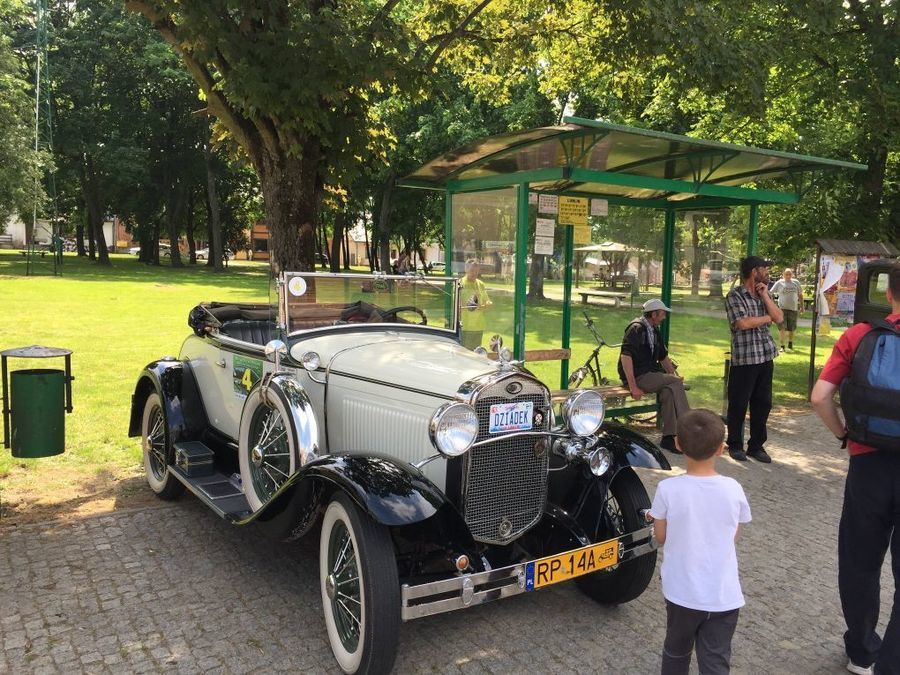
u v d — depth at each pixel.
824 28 8.28
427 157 23.16
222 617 3.74
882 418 2.95
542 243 7.75
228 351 4.92
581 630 3.77
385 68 6.07
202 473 4.80
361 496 3.05
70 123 33.88
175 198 42.59
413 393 3.68
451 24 8.45
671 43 7.03
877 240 10.99
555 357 7.84
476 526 3.55
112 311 17.72
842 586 3.36
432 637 3.66
